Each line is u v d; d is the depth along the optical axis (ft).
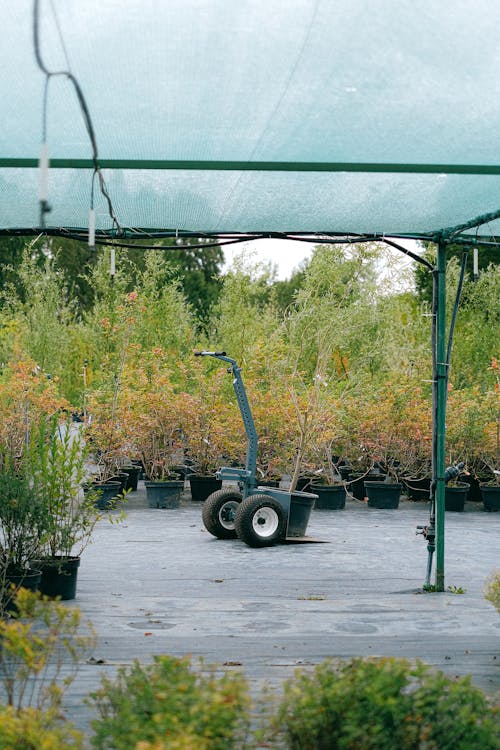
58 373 58.49
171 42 10.03
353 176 15.58
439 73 10.80
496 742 7.41
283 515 29.07
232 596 21.03
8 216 18.17
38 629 16.57
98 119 12.14
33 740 7.06
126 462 48.55
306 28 9.78
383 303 49.14
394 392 42.39
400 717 7.47
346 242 20.52
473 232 21.98
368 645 16.08
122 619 18.15
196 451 41.98
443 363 21.83
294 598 20.86
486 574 24.41
